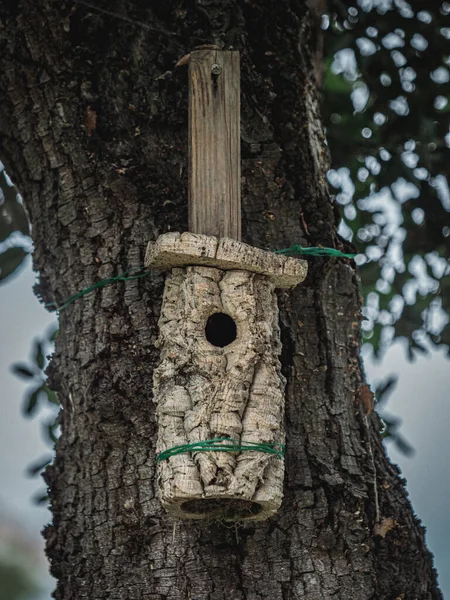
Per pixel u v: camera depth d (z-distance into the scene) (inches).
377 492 226.8
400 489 233.0
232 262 200.1
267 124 241.1
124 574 214.1
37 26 245.0
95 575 216.2
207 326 205.3
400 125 328.2
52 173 239.8
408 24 320.2
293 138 241.9
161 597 210.7
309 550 215.5
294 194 238.7
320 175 246.8
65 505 223.5
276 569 213.2
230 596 210.4
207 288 200.2
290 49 248.7
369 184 345.4
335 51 309.9
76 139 239.0
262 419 195.9
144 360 221.1
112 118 239.1
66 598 218.1
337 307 236.8
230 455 192.4
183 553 212.5
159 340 205.3
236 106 215.9
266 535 214.8
